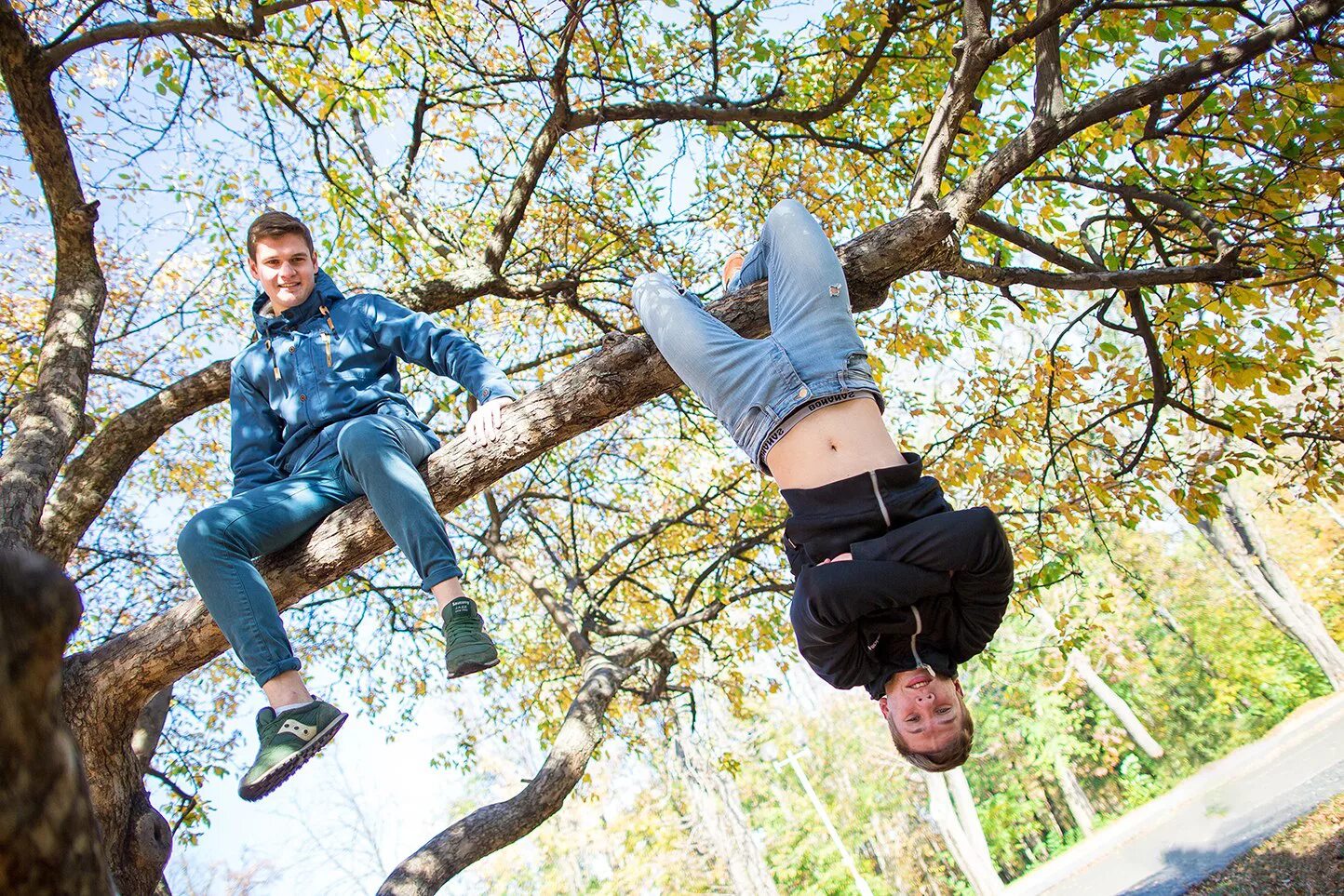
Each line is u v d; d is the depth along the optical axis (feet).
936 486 8.11
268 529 9.93
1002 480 27.22
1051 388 24.79
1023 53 22.54
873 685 8.29
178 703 31.07
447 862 17.61
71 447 12.40
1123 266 19.42
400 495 9.80
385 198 25.48
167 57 21.34
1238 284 19.36
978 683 87.76
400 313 11.23
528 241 29.58
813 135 23.79
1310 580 89.92
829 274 9.00
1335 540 91.20
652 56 26.55
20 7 19.63
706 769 70.79
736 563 33.14
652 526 32.65
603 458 35.60
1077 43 21.95
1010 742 98.17
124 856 11.03
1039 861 93.86
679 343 9.12
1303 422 23.26
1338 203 18.94
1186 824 61.98
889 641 8.12
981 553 7.48
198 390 15.07
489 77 22.50
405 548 9.75
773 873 103.35
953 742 8.07
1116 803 95.04
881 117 25.99
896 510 7.82
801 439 8.38
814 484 8.21
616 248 28.66
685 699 39.68
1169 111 18.85
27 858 1.79
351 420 10.53
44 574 1.84
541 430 10.50
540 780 19.52
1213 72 14.42
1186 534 92.38
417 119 24.18
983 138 24.38
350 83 22.63
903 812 102.17
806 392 8.37
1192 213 17.28
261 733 9.16
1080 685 90.63
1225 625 88.89
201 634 10.37
